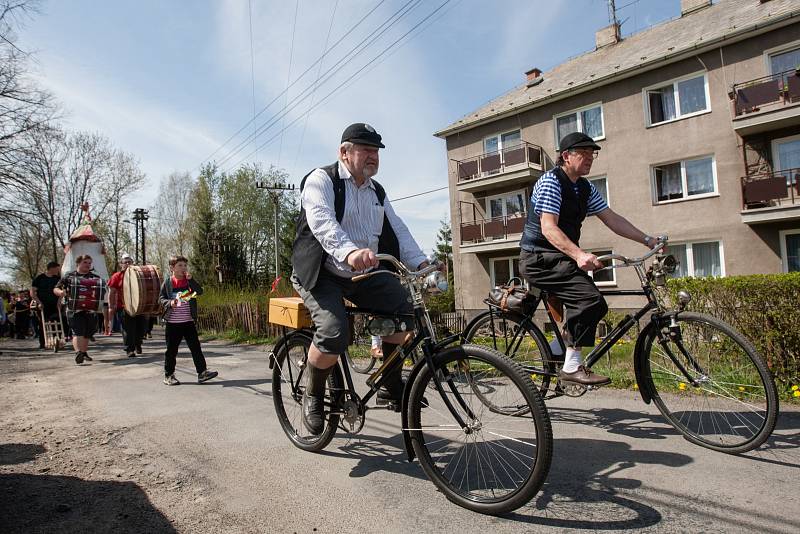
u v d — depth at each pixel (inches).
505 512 90.8
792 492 96.2
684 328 124.5
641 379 134.0
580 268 125.3
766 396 112.7
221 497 103.1
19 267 1579.7
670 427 138.2
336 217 114.3
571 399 173.8
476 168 848.9
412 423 103.3
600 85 704.4
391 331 109.5
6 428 158.9
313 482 109.9
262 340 458.6
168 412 176.2
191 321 235.6
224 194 1984.5
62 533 88.5
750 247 583.5
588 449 123.3
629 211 682.2
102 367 301.7
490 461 104.0
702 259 627.2
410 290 104.1
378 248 123.7
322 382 120.7
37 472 118.3
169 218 1920.5
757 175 580.4
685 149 633.0
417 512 94.3
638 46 744.3
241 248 1701.5
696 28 674.8
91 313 327.9
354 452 129.1
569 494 99.0
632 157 679.1
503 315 154.4
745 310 182.9
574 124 748.0
